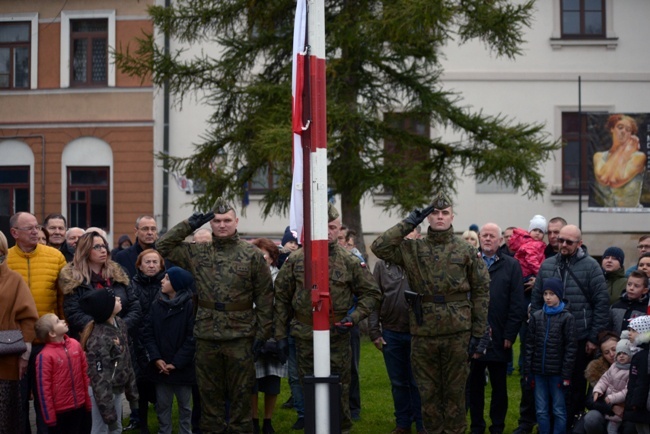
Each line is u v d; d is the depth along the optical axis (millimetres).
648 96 26719
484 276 9094
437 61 20031
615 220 26328
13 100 27172
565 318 9742
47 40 27156
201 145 20469
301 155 7316
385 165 18859
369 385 12984
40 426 9039
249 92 18828
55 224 11289
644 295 9828
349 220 19531
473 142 20359
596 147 21578
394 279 10320
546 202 26453
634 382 8367
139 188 26625
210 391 9070
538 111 26641
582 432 9203
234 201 20719
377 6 18781
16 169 27094
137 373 9805
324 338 7180
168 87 20359
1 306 8719
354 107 19109
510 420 10977
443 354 9016
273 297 9117
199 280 9023
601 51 26734
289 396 12523
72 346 8516
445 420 9070
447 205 9031
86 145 26812
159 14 19797
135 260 11445
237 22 19922
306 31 7289
